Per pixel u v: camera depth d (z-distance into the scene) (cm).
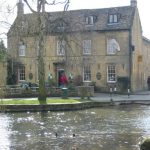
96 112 3300
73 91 4438
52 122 2675
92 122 2669
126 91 5253
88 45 5478
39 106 3409
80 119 2831
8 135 2172
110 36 5375
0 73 4962
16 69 5631
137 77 5619
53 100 3772
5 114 3181
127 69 5294
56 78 5594
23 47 5659
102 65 5416
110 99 4044
